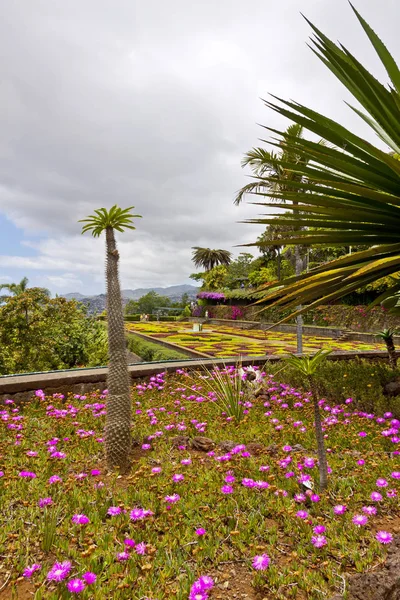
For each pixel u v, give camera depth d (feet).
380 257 7.95
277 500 7.41
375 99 7.11
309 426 12.44
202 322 136.36
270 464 9.15
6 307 33.91
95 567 5.56
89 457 10.05
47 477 8.56
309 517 6.69
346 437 11.23
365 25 6.66
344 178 8.34
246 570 5.65
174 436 11.53
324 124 7.48
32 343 34.12
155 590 5.15
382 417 13.35
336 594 4.82
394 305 13.06
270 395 16.53
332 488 7.87
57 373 17.04
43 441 10.87
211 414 13.83
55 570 5.07
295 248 28.22
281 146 8.34
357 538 6.23
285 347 49.65
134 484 8.21
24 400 15.33
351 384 15.57
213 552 5.88
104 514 7.07
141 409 14.55
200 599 4.66
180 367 19.97
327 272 7.49
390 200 7.36
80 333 36.35
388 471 8.75
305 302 9.00
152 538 6.28
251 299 124.16
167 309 217.56
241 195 29.66
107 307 9.97
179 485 8.10
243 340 63.77
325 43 7.53
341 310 68.18
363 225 8.34
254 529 6.56
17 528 6.57
